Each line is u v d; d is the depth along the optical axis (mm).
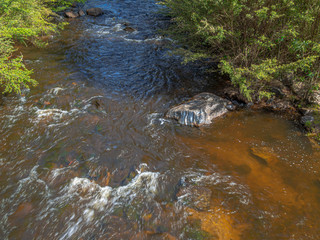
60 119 4891
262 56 5871
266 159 4047
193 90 6031
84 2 12336
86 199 3422
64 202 3371
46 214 3217
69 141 4375
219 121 4988
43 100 5395
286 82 5789
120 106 5391
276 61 5250
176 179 3738
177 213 3230
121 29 9844
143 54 7770
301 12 5277
